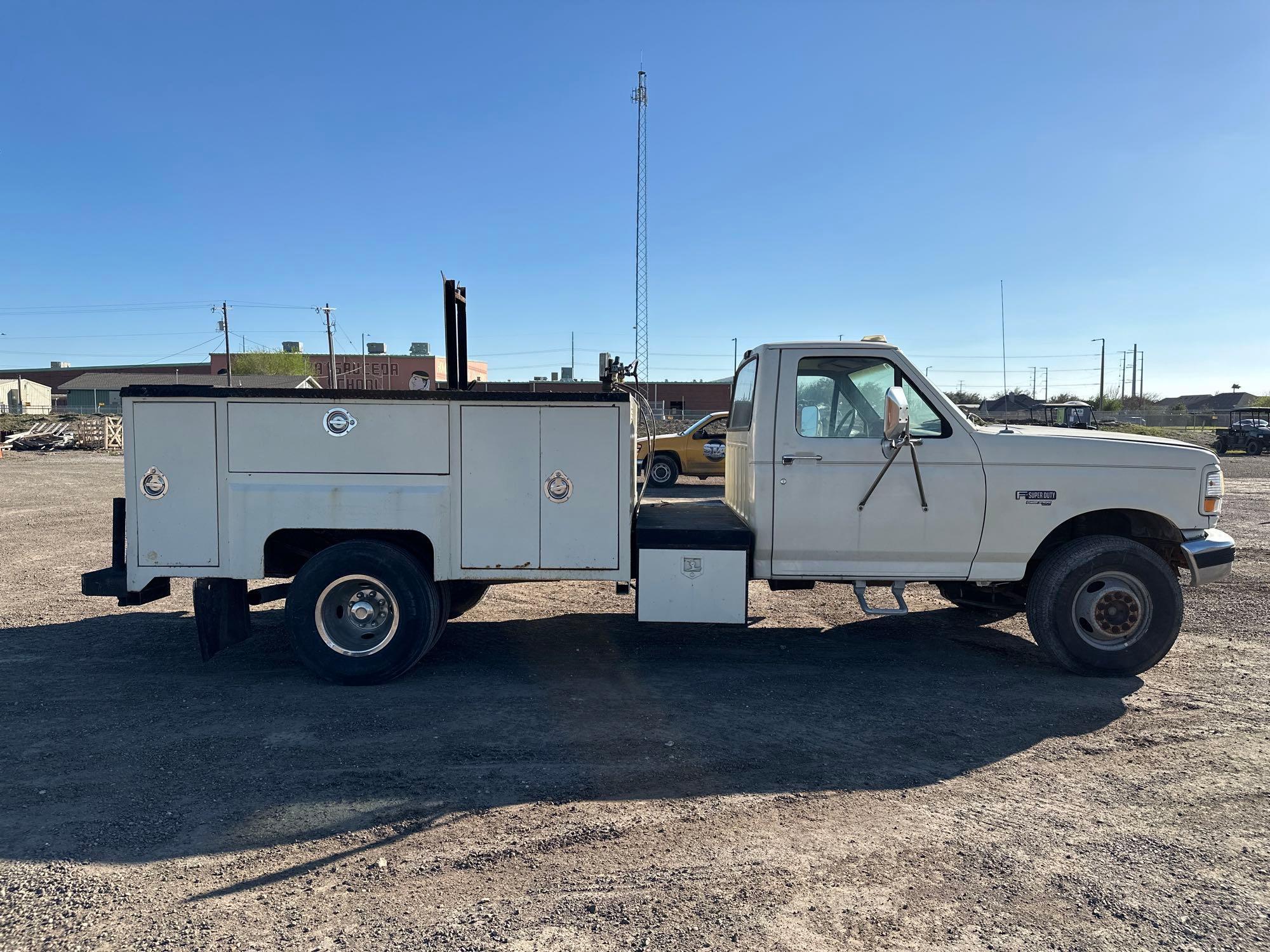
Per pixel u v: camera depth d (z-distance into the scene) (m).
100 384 80.75
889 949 2.55
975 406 6.27
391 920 2.69
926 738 4.28
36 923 2.67
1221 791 3.68
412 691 4.99
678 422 19.25
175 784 3.71
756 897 2.83
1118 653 5.17
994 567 5.25
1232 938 2.62
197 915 2.72
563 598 7.79
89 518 13.41
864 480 5.23
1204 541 5.25
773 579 5.38
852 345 5.29
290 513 5.06
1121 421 45.75
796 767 3.91
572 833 3.28
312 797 3.58
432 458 5.05
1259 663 5.62
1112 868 3.04
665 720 4.52
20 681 5.18
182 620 6.86
